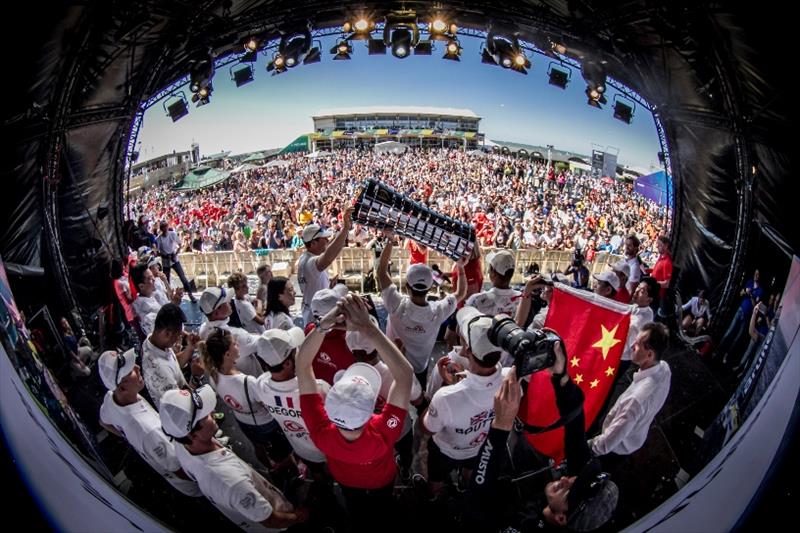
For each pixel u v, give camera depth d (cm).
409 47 608
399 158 1402
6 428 222
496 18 579
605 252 745
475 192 1318
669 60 389
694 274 363
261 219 1033
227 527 253
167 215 1093
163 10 451
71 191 433
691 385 302
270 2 549
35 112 371
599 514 226
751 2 279
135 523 238
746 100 307
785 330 251
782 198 279
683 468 265
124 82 475
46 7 334
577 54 547
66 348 351
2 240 338
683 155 399
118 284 432
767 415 242
